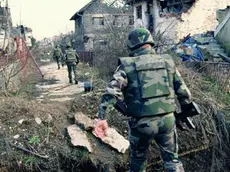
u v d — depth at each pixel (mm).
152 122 3191
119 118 6148
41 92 9305
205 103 6633
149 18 19547
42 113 6031
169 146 3305
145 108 3176
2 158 5023
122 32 11469
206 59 12422
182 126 3658
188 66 9367
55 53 19266
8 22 8320
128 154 5375
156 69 3258
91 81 9039
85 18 33656
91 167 5195
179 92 3354
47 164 5090
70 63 11438
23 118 5781
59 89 10062
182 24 16875
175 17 16844
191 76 7906
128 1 21047
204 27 17344
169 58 3408
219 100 7270
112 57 11000
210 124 6223
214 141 6051
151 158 5543
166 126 3234
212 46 13164
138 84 3193
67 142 5426
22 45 12359
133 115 3240
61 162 5184
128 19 21781
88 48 33562
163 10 18406
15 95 7812
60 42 39094
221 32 13375
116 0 21797
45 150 5246
